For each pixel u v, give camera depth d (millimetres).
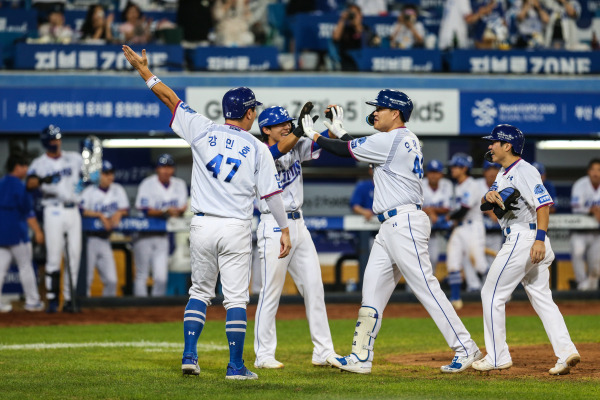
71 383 20922
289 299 49594
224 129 21344
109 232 46719
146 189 47656
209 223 21047
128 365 24766
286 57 56188
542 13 58625
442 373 23031
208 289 21969
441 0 62469
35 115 49156
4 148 52281
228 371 21484
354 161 58156
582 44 60844
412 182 22406
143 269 47844
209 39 55219
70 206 43688
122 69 50562
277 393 19172
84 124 49500
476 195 45094
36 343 31688
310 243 24734
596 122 53219
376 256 22922
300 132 23391
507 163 23172
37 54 49875
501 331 23016
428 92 51531
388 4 62312
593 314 43594
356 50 53688
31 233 48281
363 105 51125
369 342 23016
